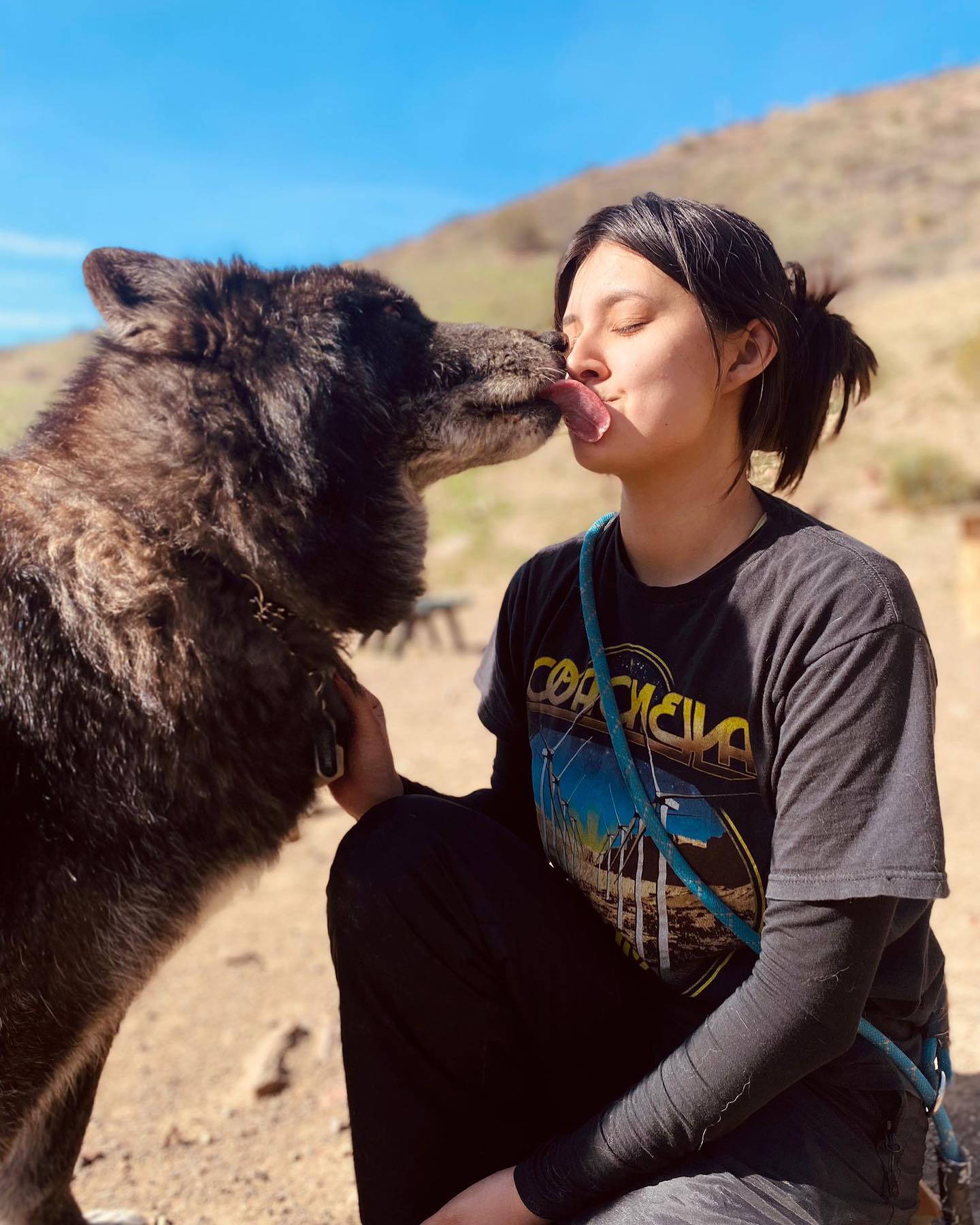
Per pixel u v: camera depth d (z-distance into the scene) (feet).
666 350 2.66
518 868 3.00
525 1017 2.99
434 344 4.09
